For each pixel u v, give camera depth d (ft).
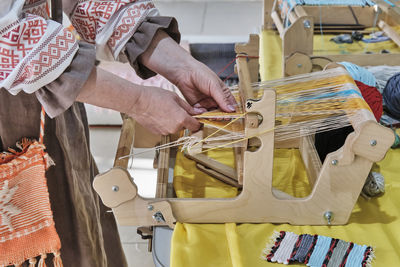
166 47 3.10
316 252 2.73
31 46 2.26
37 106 2.85
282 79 3.51
